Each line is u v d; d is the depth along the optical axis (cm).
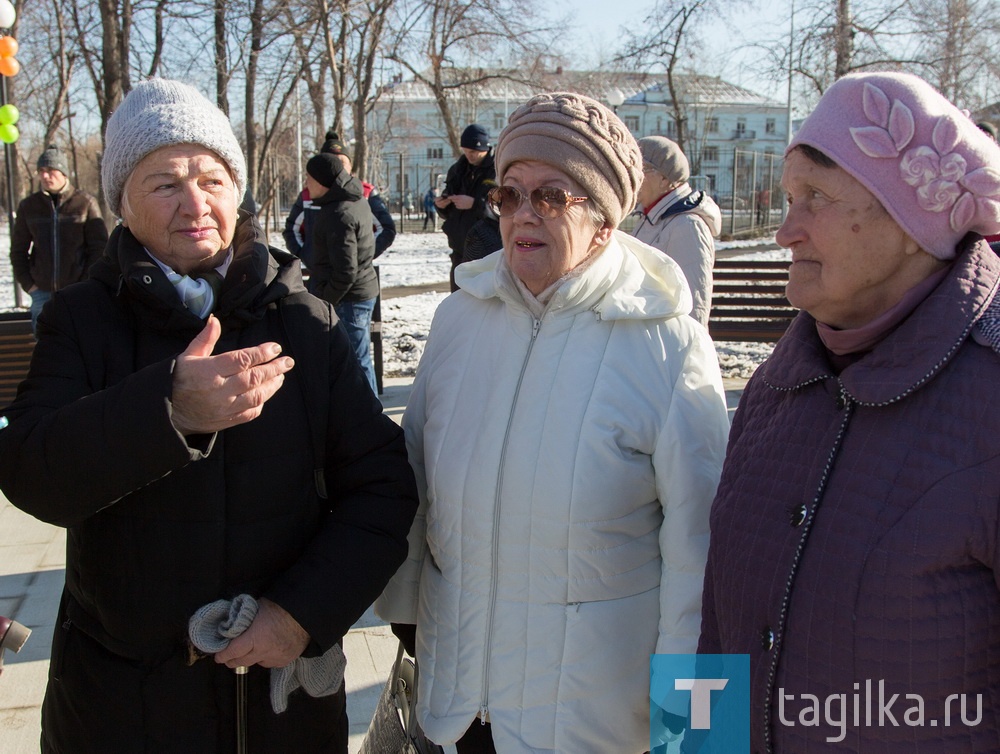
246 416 141
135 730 157
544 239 164
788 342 140
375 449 175
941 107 116
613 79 2586
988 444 107
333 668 170
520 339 173
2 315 587
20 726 264
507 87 2648
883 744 116
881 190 117
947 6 1897
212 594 157
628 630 167
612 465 162
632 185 168
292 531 165
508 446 167
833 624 118
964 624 109
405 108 3938
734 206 2273
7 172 939
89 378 156
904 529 111
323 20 1703
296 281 172
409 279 1543
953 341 113
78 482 139
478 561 169
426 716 176
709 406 168
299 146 2688
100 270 164
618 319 168
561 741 165
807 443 128
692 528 162
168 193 159
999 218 116
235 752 162
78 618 162
